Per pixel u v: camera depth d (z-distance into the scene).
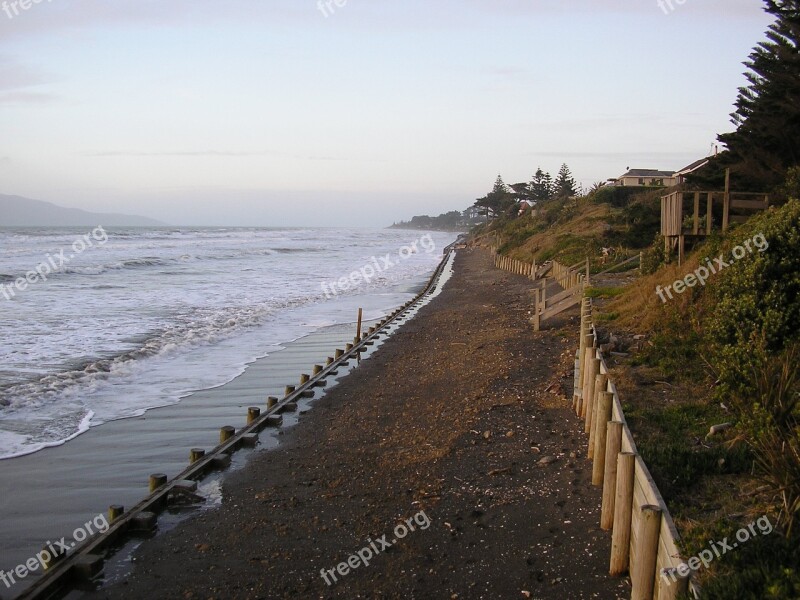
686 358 10.48
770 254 9.54
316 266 49.09
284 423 10.98
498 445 8.99
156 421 10.88
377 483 8.05
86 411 11.29
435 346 18.02
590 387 8.88
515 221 85.88
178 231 126.50
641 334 13.02
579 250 36.16
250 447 9.74
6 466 8.80
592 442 8.08
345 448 9.54
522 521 6.68
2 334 17.75
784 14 23.39
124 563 6.30
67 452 9.38
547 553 6.00
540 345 16.14
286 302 27.44
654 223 32.34
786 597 3.93
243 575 6.01
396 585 5.69
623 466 5.35
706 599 3.94
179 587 5.85
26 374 13.38
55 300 25.16
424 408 11.42
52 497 7.87
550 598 5.29
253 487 8.16
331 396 12.83
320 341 19.02
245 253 60.25
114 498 7.87
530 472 7.95
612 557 5.46
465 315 23.92
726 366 8.29
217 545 6.61
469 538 6.43
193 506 7.61
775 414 6.43
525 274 39.88
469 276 43.84
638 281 18.36
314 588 5.73
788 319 8.71
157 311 23.08
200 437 10.13
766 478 5.63
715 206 25.91
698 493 5.88
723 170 26.61
